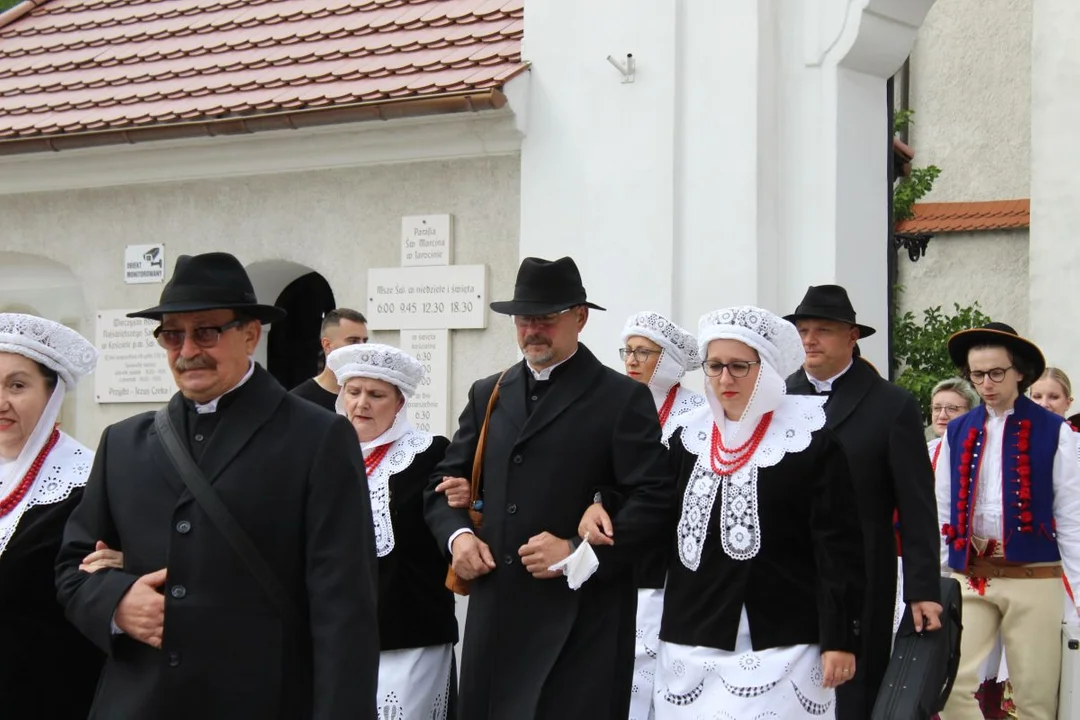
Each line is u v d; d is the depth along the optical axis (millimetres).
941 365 21312
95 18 13609
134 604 4484
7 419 5438
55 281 12312
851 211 9492
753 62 9438
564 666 6020
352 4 12211
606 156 9820
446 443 7203
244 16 12711
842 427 6914
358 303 10703
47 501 5375
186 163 11273
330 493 4605
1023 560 8102
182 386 4660
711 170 9531
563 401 6328
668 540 6059
